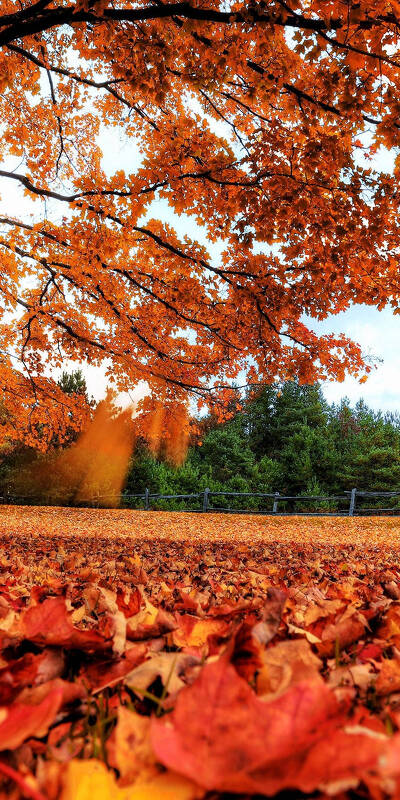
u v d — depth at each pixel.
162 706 0.91
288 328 7.75
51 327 9.54
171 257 7.11
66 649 1.14
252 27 4.11
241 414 33.16
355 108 4.48
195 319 8.37
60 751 0.72
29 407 11.72
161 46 4.48
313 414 32.62
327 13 3.84
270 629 1.28
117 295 8.27
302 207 5.38
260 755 0.54
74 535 12.27
